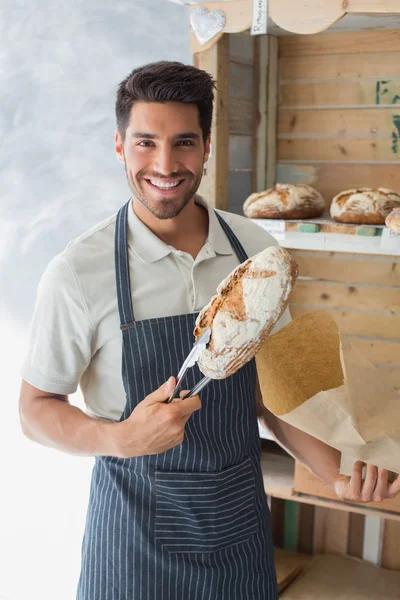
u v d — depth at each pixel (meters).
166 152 1.18
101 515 1.37
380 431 1.17
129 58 2.29
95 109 2.38
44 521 2.69
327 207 2.03
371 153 1.95
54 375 1.30
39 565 2.70
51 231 2.53
